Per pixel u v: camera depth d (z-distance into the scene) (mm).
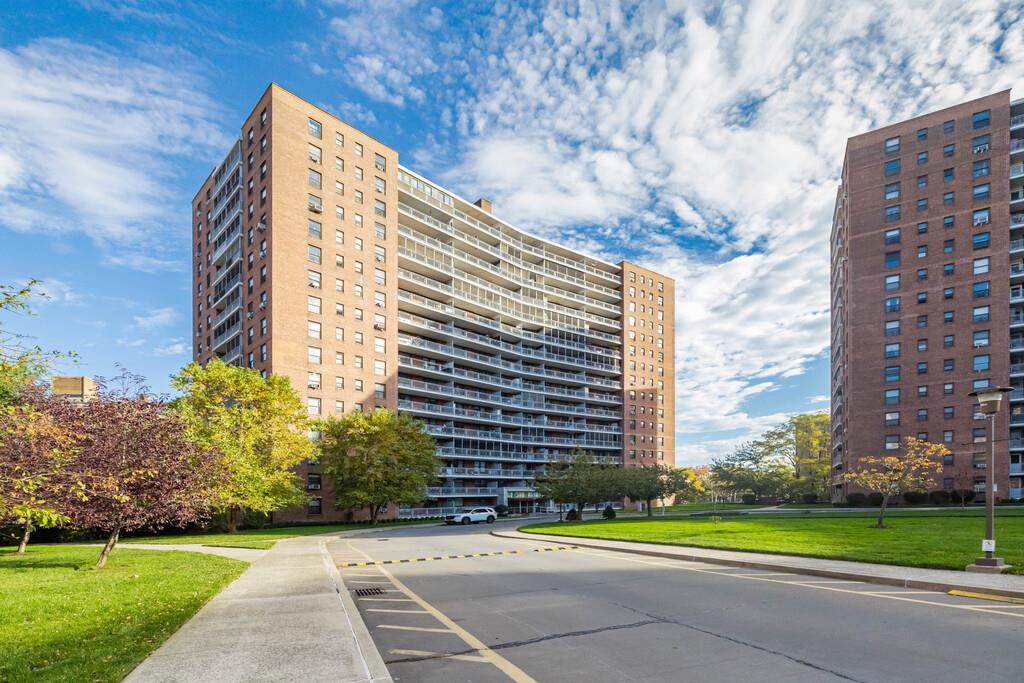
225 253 63750
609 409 99125
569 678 6727
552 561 18453
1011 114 63844
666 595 11828
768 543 19656
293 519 52344
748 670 6883
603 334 101500
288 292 54250
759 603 10758
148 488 16281
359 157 62844
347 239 60312
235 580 14406
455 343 77188
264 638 8102
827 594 11445
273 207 54281
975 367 61188
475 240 80812
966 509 45344
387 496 51375
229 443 35406
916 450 30312
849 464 68375
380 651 8031
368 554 22266
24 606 10039
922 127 67062
